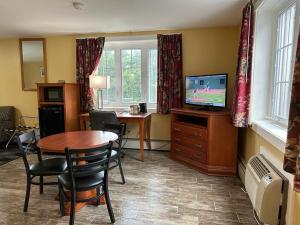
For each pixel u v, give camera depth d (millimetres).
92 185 1996
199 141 3338
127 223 2104
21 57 4734
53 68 4645
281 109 2285
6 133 4703
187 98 3951
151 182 2971
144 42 4355
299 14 1613
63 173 2203
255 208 1896
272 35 2539
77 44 4387
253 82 2633
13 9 2986
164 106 4184
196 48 4062
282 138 1724
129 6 2916
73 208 1945
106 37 4359
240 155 3434
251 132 2834
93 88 4234
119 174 3232
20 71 4801
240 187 2834
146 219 2162
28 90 4801
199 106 3777
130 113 4090
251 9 2539
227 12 3164
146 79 4434
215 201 2490
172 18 3445
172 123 3805
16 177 3139
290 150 1220
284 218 1707
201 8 3002
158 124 4387
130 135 4520
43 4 2816
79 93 4500
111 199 2533
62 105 4145
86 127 4387
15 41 4734
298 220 1505
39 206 2398
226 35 3938
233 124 2873
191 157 3498
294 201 1564
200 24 3791
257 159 2191
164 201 2490
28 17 3328
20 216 2225
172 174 3234
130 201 2490
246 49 2598
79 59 4410
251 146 2834
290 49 2074
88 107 4469
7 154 4176
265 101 2646
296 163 1155
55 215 2234
